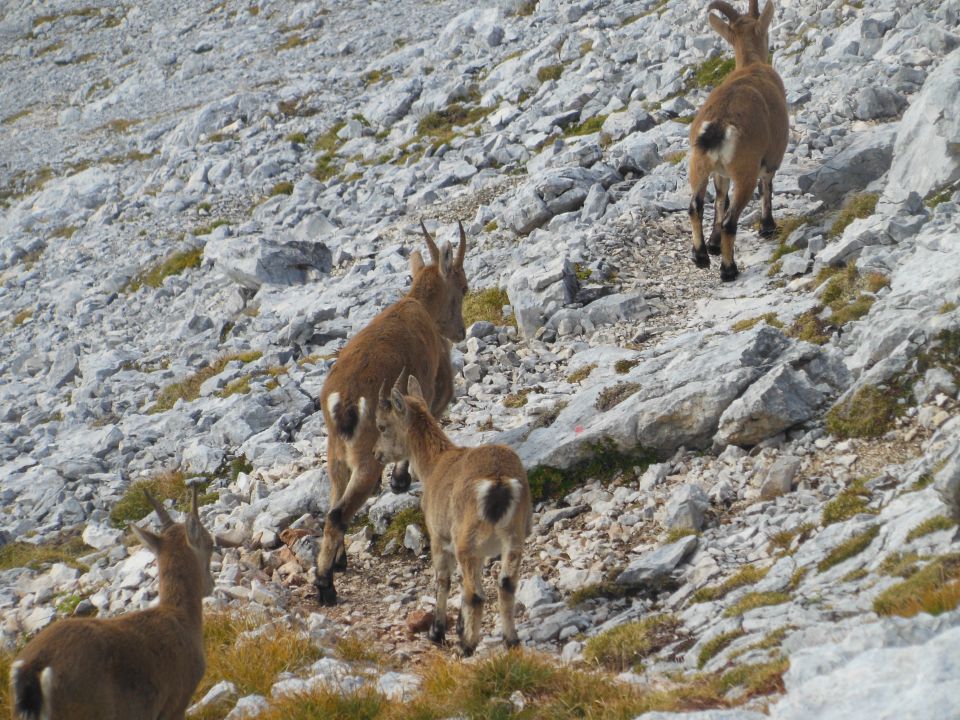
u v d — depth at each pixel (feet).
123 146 191.21
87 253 151.23
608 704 35.12
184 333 115.55
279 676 44.91
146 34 257.14
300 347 100.32
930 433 53.57
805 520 49.78
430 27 196.85
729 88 81.25
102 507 78.74
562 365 77.10
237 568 59.16
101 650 33.91
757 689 33.06
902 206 76.33
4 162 199.82
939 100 78.59
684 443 60.44
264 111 175.42
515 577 44.93
